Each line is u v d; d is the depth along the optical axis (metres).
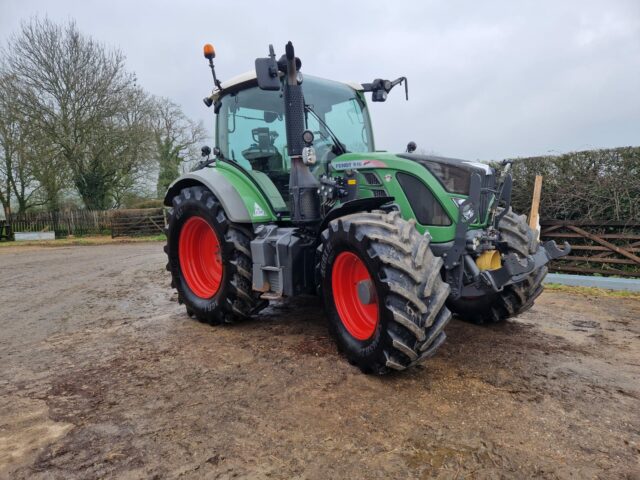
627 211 6.47
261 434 2.27
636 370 3.00
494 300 3.78
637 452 2.06
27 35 19.52
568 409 2.46
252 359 3.26
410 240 2.72
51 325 4.48
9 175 20.86
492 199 3.37
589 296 5.29
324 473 1.95
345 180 3.63
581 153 6.82
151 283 6.86
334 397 2.63
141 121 22.08
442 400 2.57
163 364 3.24
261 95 4.23
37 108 19.88
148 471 2.01
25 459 2.12
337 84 4.35
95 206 21.59
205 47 4.10
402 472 1.94
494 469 1.96
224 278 3.89
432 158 3.36
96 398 2.74
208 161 4.94
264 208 3.95
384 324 2.66
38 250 14.41
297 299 5.09
